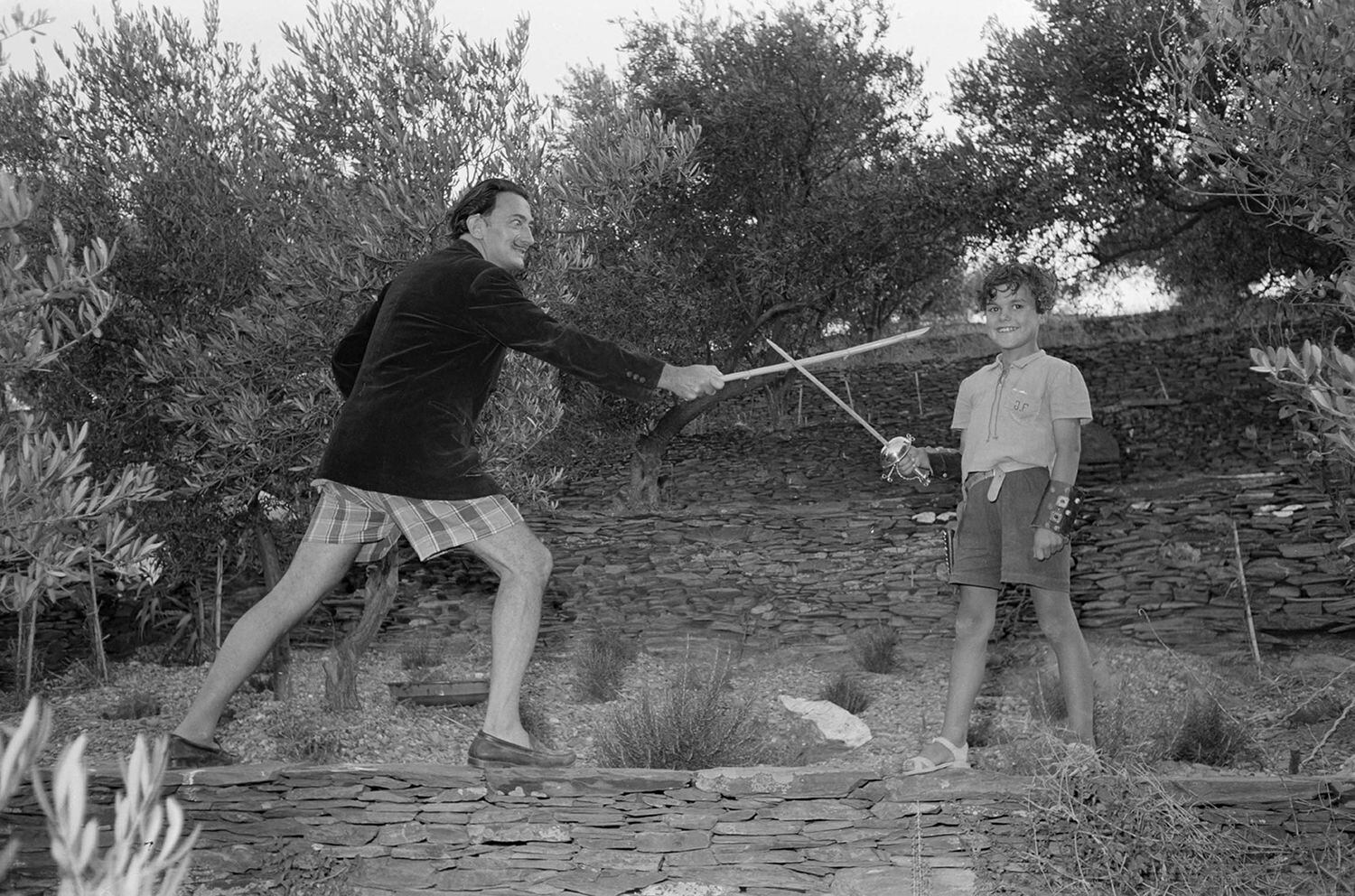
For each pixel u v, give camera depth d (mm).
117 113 7398
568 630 10312
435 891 3777
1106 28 13266
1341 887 3516
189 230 7094
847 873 3740
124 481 3330
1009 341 4348
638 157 6422
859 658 9102
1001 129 14570
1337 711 5996
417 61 6457
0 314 3025
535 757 3844
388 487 3637
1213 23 4258
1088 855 3670
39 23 3207
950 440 17500
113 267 7027
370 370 3732
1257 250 15148
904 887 3693
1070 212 13688
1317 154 4004
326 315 6250
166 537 7422
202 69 7582
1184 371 18562
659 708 6020
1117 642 8875
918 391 20375
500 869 3787
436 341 3715
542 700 7633
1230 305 18234
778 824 3797
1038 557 4086
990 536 4219
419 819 3834
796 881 3744
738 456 17406
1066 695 4230
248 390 6426
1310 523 9852
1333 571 9047
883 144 16484
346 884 3783
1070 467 4156
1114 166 13391
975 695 4105
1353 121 4070
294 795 3857
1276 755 5242
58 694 7969
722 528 12359
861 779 3809
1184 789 3764
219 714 3928
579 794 3826
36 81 7352
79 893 993
